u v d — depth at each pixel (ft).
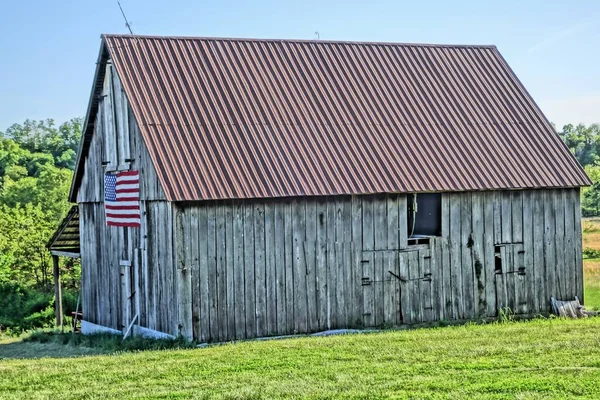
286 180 93.81
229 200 91.56
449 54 118.42
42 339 105.29
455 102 111.24
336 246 96.32
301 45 111.14
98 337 101.86
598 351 69.21
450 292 102.32
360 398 56.08
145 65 100.48
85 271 114.83
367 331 95.61
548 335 80.38
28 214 222.07
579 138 582.35
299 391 58.23
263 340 89.30
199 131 95.25
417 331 89.40
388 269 99.04
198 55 104.32
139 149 97.09
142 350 86.94
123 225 100.48
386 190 96.99
